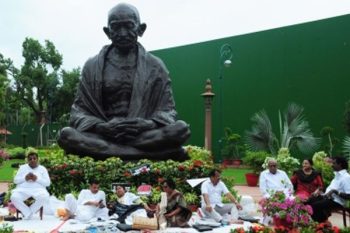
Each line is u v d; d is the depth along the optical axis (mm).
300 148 18406
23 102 52250
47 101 47938
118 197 8641
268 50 23781
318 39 21984
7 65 45969
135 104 11125
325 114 21641
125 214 7898
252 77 24359
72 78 46719
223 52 22312
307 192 8781
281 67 23281
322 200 8055
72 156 10164
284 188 8461
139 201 8445
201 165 9742
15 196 8062
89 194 8227
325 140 21297
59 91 46469
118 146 10609
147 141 10578
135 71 11492
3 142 39750
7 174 20500
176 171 9594
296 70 22719
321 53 21859
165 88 11570
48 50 46500
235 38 25031
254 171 16594
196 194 9367
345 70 21047
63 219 8109
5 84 38281
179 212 7500
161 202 7617
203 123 26344
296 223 6668
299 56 22625
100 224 7598
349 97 20891
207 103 18953
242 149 23406
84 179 9648
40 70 45531
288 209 6770
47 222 7871
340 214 10531
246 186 16594
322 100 21766
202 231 7191
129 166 9766
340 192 7988
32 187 8203
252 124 24156
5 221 7934
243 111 24656
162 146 10695
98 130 10805
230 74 25172
